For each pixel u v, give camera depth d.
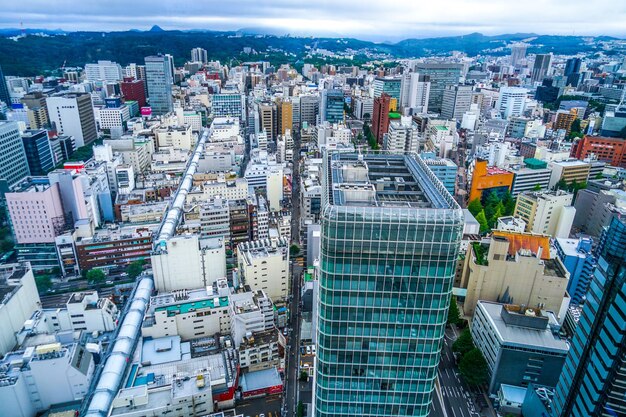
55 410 176.50
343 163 128.88
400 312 98.31
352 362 105.00
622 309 119.31
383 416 112.50
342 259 93.06
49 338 197.75
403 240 90.88
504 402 179.25
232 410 172.00
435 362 104.06
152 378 173.62
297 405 179.25
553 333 186.62
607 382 124.19
